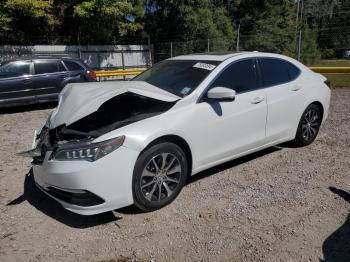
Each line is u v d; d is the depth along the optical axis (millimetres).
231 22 28625
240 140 4465
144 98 4086
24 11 19172
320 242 3152
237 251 3053
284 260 2926
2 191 4305
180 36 25969
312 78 5523
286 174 4602
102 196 3334
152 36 27594
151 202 3658
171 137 3779
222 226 3430
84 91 4242
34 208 3873
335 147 5613
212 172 4695
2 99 9516
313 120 5582
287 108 5016
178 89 4234
